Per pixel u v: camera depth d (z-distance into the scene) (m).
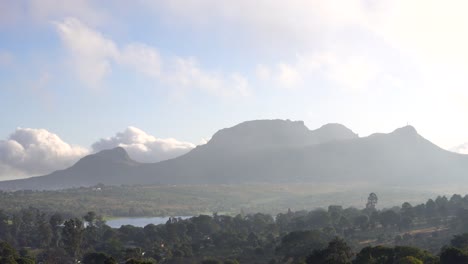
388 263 138.25
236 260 195.12
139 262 146.12
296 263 166.12
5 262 175.38
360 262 144.00
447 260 128.50
